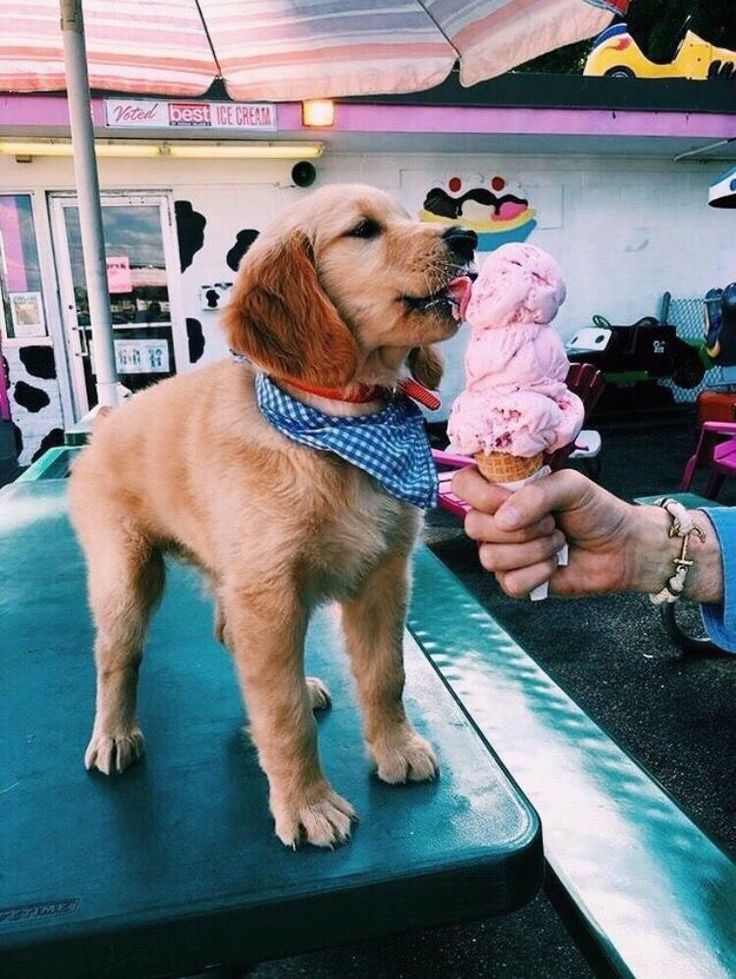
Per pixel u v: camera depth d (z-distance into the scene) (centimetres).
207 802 60
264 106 292
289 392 64
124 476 74
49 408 343
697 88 340
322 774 59
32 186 320
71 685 80
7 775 65
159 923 47
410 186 363
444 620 101
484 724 79
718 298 305
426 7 162
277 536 58
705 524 58
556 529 52
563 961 88
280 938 49
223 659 86
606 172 387
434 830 55
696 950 52
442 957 89
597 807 67
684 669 151
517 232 383
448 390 367
